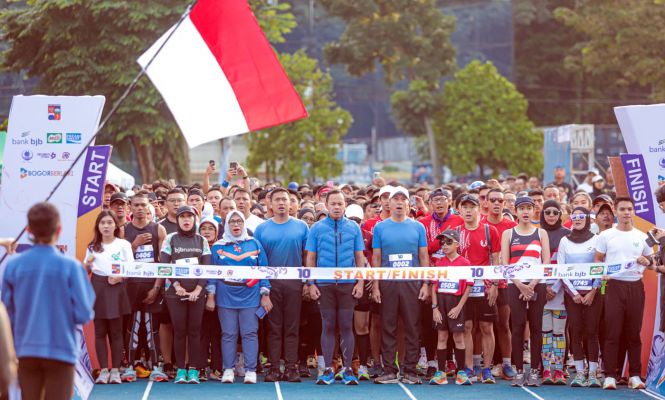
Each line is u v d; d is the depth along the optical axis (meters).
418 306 14.37
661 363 13.60
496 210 14.90
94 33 35.44
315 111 59.97
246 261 14.26
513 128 67.94
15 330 9.20
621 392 13.62
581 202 16.30
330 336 14.26
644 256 13.05
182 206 14.14
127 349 14.80
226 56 12.56
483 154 67.81
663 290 13.01
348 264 14.24
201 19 12.55
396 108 73.88
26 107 13.58
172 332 14.67
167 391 13.51
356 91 95.69
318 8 90.31
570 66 78.00
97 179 13.73
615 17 54.59
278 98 12.63
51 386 9.26
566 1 92.06
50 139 13.62
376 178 20.77
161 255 14.05
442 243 14.30
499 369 15.20
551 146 40.22
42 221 9.23
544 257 14.19
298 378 14.47
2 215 13.54
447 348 15.30
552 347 14.31
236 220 14.26
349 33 76.38
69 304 9.21
